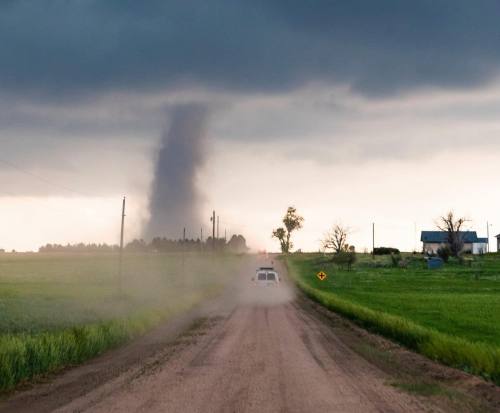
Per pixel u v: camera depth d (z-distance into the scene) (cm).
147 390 1376
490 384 1441
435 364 1819
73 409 1172
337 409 1170
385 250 17200
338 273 10769
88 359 1944
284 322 3350
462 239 13938
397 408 1180
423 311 3950
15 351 1566
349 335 2720
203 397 1291
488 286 7156
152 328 3003
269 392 1351
